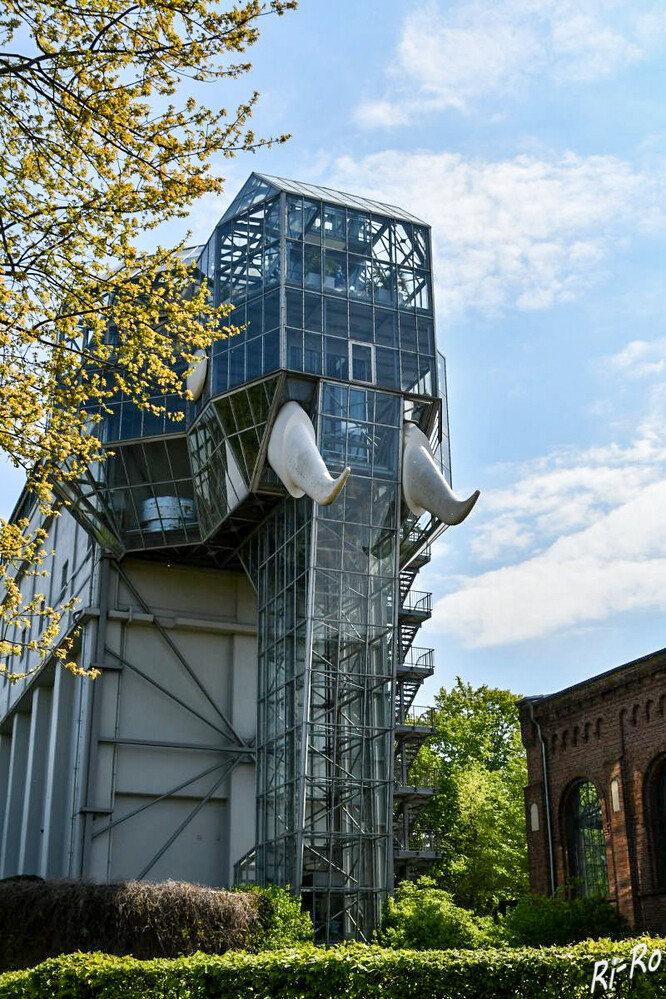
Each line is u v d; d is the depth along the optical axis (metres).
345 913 43.16
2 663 22.19
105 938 32.44
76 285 18.20
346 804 44.44
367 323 49.19
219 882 51.25
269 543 51.00
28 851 59.16
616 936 30.25
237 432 47.97
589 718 34.06
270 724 48.41
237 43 16.30
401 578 57.50
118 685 52.41
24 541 20.02
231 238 50.34
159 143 16.88
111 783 50.56
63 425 19.44
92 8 15.91
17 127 16.75
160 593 54.97
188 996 17.58
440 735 65.19
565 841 34.47
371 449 47.69
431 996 17.62
